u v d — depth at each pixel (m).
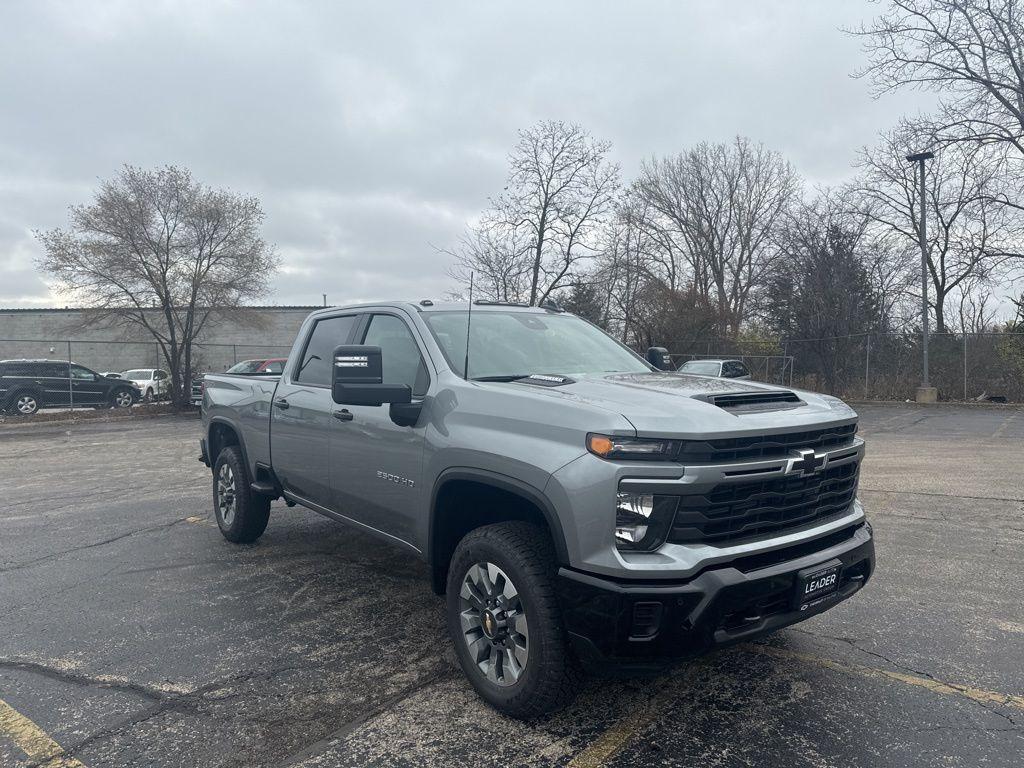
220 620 4.34
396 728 3.08
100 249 23.05
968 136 22.12
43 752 2.90
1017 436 14.16
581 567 2.76
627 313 32.53
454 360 3.81
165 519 7.11
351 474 4.26
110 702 3.32
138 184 23.48
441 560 3.62
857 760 2.80
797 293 29.95
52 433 17.41
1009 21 20.97
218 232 24.67
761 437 2.88
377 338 4.43
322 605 4.60
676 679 3.52
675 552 2.68
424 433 3.62
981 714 3.16
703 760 2.81
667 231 43.84
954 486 8.51
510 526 3.17
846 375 27.25
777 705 3.25
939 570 5.23
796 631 4.11
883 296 30.08
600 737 2.99
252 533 5.91
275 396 5.20
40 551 5.95
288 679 3.55
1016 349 23.38
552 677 2.90
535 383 3.46
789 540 2.93
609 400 3.00
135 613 4.47
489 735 3.02
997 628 4.13
